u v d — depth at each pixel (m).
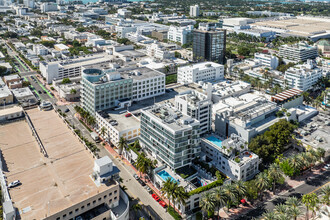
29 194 159.12
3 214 154.62
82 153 198.75
